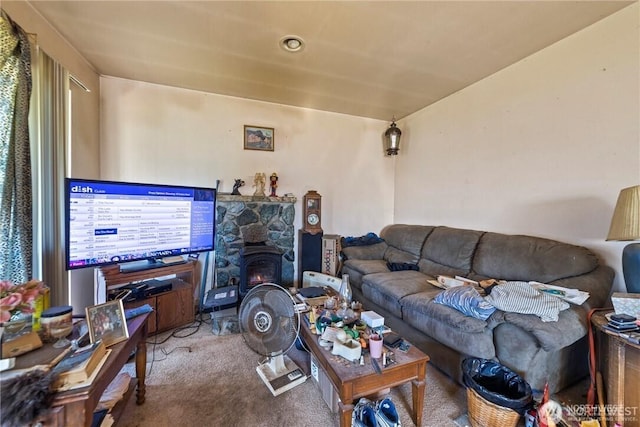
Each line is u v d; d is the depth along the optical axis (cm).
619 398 128
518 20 188
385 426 124
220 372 187
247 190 333
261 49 225
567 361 164
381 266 302
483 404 134
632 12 174
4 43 136
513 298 161
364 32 202
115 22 191
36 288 105
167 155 297
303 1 171
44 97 176
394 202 420
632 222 137
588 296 162
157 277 238
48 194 179
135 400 158
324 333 154
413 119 379
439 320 182
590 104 196
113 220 208
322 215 376
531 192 235
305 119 361
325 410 153
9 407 78
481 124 280
